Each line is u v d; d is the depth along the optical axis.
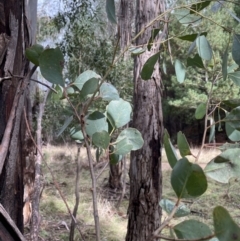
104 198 5.41
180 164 0.45
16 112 0.77
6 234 0.55
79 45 4.52
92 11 4.68
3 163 0.70
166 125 14.21
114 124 0.72
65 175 6.42
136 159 2.81
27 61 0.82
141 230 2.78
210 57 0.70
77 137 0.75
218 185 5.97
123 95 4.97
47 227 3.71
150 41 0.83
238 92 7.54
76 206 0.84
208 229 0.46
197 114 0.79
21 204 0.94
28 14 0.93
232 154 0.55
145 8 2.64
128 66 5.04
